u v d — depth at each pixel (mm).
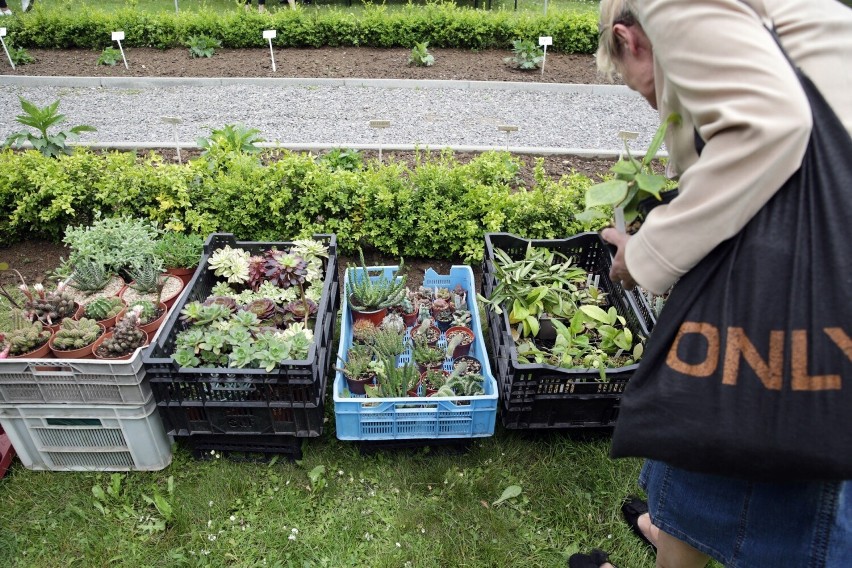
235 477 2654
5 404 2504
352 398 2580
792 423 1185
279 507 2551
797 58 1202
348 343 3152
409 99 6812
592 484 2672
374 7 10305
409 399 2582
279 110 6434
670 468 1675
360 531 2479
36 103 6453
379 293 3242
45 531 2459
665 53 1217
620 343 2844
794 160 1134
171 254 3453
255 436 2715
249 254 3461
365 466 2744
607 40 1569
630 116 6527
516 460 2787
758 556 1499
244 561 2367
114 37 6973
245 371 2500
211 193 3984
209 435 2711
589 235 3383
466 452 2820
